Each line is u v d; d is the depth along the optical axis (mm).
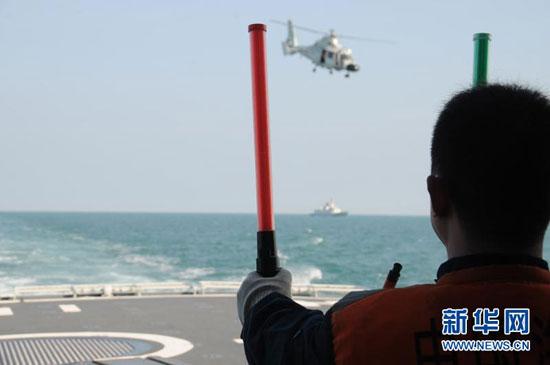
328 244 94562
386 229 161250
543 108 1422
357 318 1419
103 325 12891
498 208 1396
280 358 1520
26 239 86625
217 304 16234
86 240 90562
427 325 1354
